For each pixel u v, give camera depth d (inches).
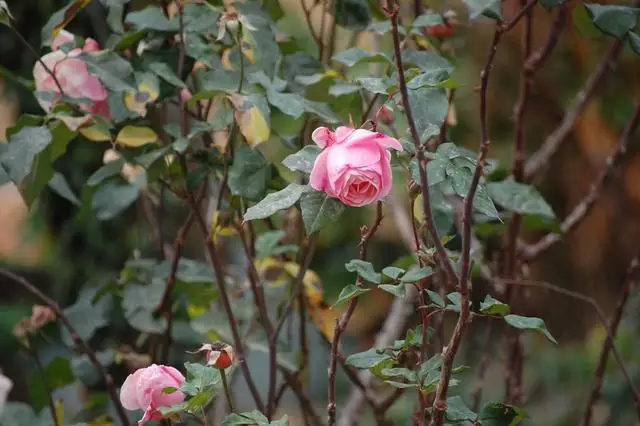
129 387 56.3
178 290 69.8
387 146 53.3
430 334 56.9
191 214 66.7
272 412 63.9
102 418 70.0
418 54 62.2
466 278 51.4
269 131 61.5
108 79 61.5
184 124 64.1
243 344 69.6
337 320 56.7
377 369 55.6
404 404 88.4
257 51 61.2
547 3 58.0
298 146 68.1
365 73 71.4
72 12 63.2
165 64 62.2
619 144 71.1
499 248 73.3
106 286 70.4
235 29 60.2
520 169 68.9
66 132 63.8
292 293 67.0
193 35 63.7
